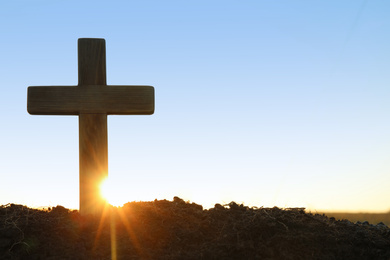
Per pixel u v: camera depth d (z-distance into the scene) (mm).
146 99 7578
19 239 6387
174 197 8281
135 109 7562
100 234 6734
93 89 7516
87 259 6121
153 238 6660
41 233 6574
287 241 6648
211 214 7480
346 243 6875
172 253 6340
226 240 6617
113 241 6570
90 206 7398
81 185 7441
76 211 7746
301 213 7816
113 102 7539
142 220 7129
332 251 6609
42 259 6102
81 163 7457
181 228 6957
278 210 7758
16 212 7164
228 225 7059
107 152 7586
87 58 7559
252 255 6305
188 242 6621
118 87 7555
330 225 7379
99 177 7457
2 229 6508
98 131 7496
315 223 7387
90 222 7094
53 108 7500
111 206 7742
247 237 6680
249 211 7660
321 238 6852
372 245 6895
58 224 6891
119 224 7012
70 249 6305
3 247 6238
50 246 6328
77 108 7504
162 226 6949
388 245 6922
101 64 7594
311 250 6531
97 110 7512
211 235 6836
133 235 6730
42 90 7512
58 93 7504
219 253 6285
